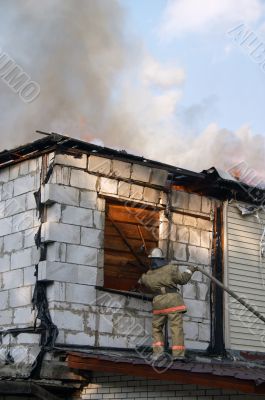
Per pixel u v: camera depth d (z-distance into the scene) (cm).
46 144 1200
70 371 1112
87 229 1201
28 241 1205
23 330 1156
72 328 1147
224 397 991
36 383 1086
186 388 1030
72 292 1159
